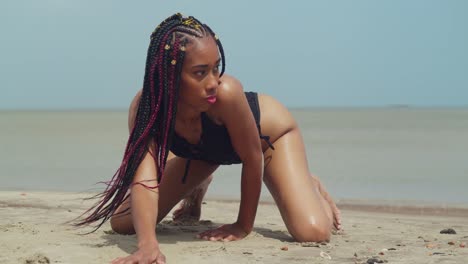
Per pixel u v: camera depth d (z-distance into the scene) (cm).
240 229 626
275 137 651
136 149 534
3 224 689
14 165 1741
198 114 554
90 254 527
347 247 607
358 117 8406
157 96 531
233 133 562
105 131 4122
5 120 7856
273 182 643
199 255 545
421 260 548
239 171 1567
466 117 8012
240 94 549
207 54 513
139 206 518
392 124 5300
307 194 631
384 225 797
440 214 943
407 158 1948
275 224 782
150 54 526
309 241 614
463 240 664
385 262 535
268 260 534
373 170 1609
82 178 1436
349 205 1043
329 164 1772
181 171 652
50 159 1927
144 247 495
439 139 2950
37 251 534
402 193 1205
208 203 1000
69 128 4750
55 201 987
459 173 1527
